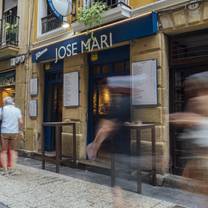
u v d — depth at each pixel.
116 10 7.43
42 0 10.53
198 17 6.05
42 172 7.60
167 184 6.11
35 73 10.32
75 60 8.82
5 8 12.58
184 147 2.98
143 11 7.16
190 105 2.84
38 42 10.30
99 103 8.36
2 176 7.15
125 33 7.11
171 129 6.47
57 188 6.12
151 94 6.63
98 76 8.55
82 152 8.47
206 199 2.88
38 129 10.19
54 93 10.19
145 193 5.72
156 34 6.70
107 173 7.25
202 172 2.83
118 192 3.95
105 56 8.24
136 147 3.81
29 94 10.55
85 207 5.01
